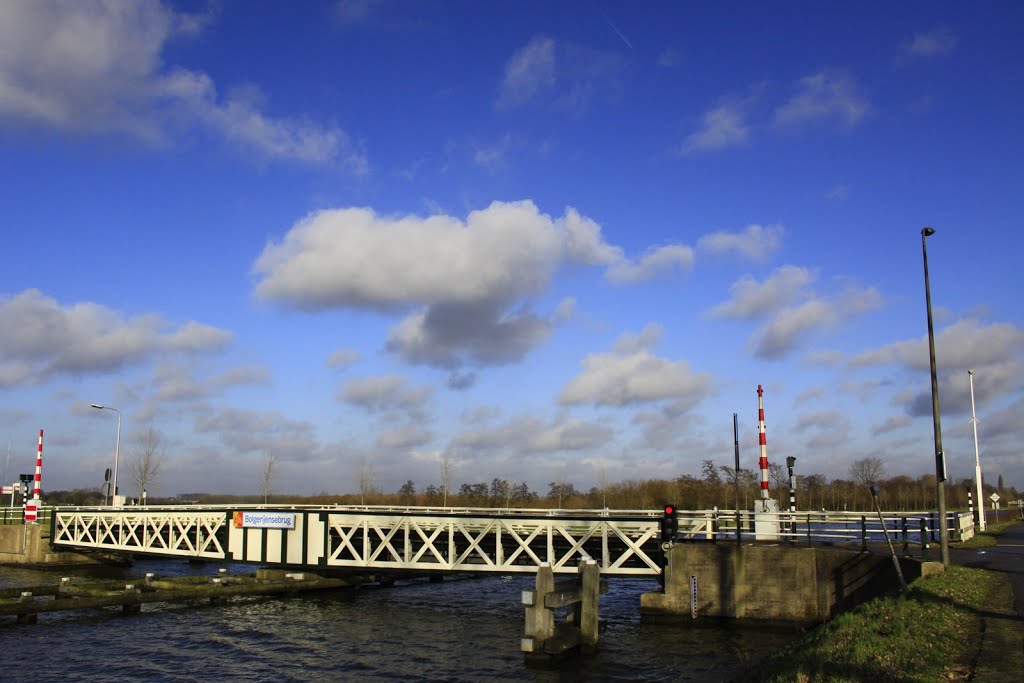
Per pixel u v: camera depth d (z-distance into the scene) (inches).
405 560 1471.5
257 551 1622.8
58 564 2212.1
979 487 1847.9
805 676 507.5
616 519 1305.4
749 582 1139.9
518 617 1334.9
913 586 829.2
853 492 4158.5
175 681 893.2
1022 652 536.1
